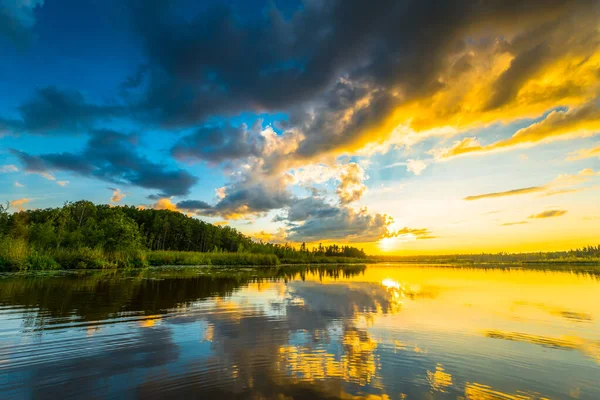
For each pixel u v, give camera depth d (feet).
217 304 52.11
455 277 125.59
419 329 36.86
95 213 276.21
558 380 22.93
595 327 38.17
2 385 21.01
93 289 65.92
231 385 21.20
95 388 20.66
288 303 54.39
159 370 23.72
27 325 36.27
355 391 20.52
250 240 513.45
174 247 406.62
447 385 21.74
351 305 53.11
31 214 243.40
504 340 32.60
